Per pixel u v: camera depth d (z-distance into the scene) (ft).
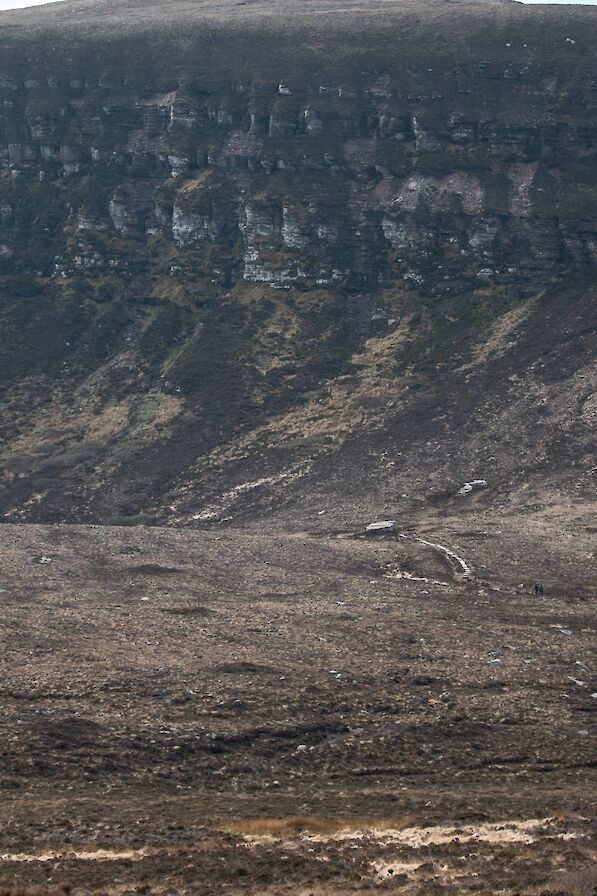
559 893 229.66
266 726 358.23
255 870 245.65
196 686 385.09
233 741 348.18
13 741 334.44
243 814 290.97
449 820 282.97
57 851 258.57
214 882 240.12
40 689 374.63
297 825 277.23
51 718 351.05
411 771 340.80
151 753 337.31
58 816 285.23
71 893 233.14
